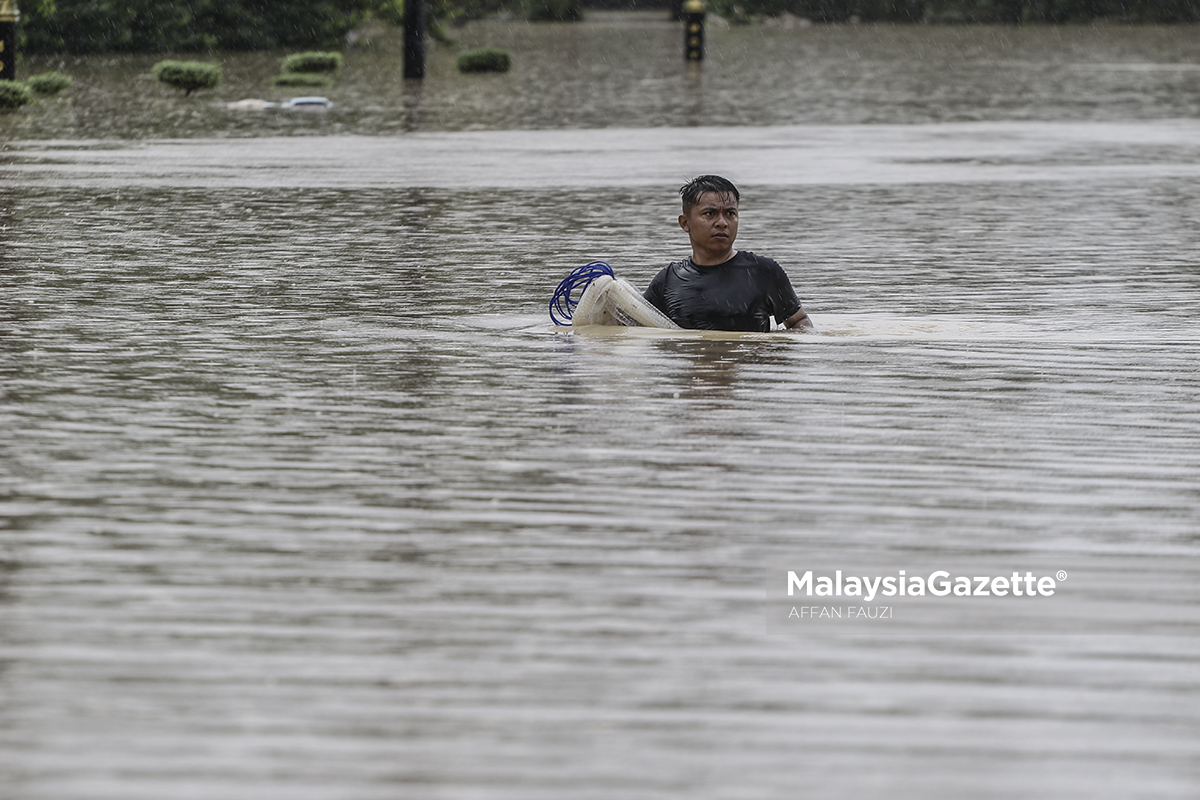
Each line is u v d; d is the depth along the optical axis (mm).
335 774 13773
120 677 15664
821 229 53594
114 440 24672
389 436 24938
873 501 21500
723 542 19766
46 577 18453
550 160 76500
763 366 30094
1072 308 37938
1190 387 28672
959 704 15234
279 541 19766
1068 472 23000
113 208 56656
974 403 27266
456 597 17844
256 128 93000
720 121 100188
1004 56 177375
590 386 28438
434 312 36500
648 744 14352
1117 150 82625
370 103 112000
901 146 84750
